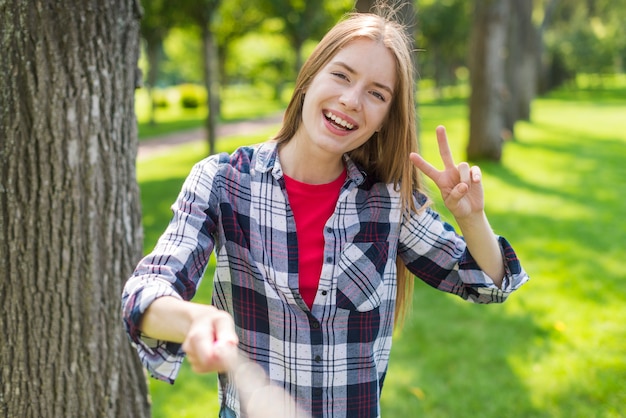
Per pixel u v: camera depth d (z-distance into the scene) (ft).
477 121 39.52
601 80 147.33
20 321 6.57
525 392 11.25
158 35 70.33
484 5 38.81
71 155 6.55
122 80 6.92
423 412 10.57
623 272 18.25
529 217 25.39
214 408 10.50
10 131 6.39
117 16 6.81
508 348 13.08
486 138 39.45
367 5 14.32
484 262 4.77
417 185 5.20
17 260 6.51
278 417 4.46
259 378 4.46
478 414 10.53
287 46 113.09
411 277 5.45
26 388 6.66
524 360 12.50
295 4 76.38
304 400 4.50
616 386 11.41
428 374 11.90
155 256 3.94
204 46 39.68
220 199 4.50
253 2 74.08
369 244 4.72
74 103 6.52
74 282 6.68
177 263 3.92
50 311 6.63
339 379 4.56
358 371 4.62
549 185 32.55
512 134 52.75
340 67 4.52
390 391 11.27
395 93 4.70
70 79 6.48
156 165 42.60
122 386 7.13
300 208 4.67
